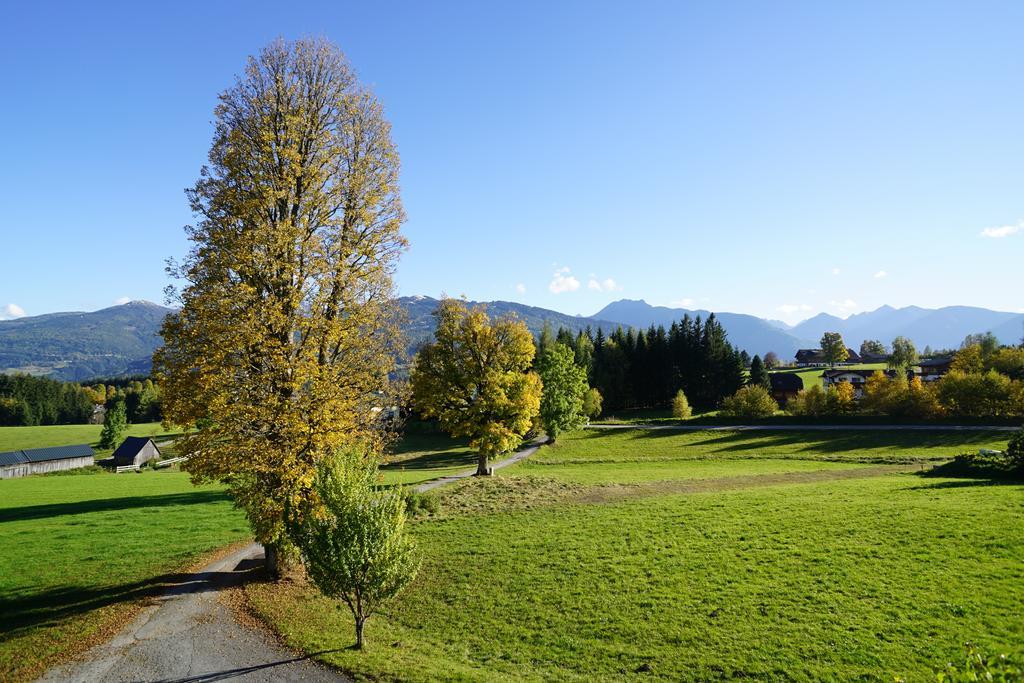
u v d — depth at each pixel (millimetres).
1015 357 107375
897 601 19938
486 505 38469
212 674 16359
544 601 22625
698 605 21250
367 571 17906
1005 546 23188
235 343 19625
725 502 35281
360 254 23906
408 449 87750
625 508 35781
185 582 24531
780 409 128500
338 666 16828
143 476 68375
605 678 16859
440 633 20453
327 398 20969
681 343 132500
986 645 16594
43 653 17781
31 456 87750
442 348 52656
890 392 86000
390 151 25562
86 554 28703
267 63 23547
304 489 21156
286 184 22047
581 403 82188
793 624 19203
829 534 27031
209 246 21484
